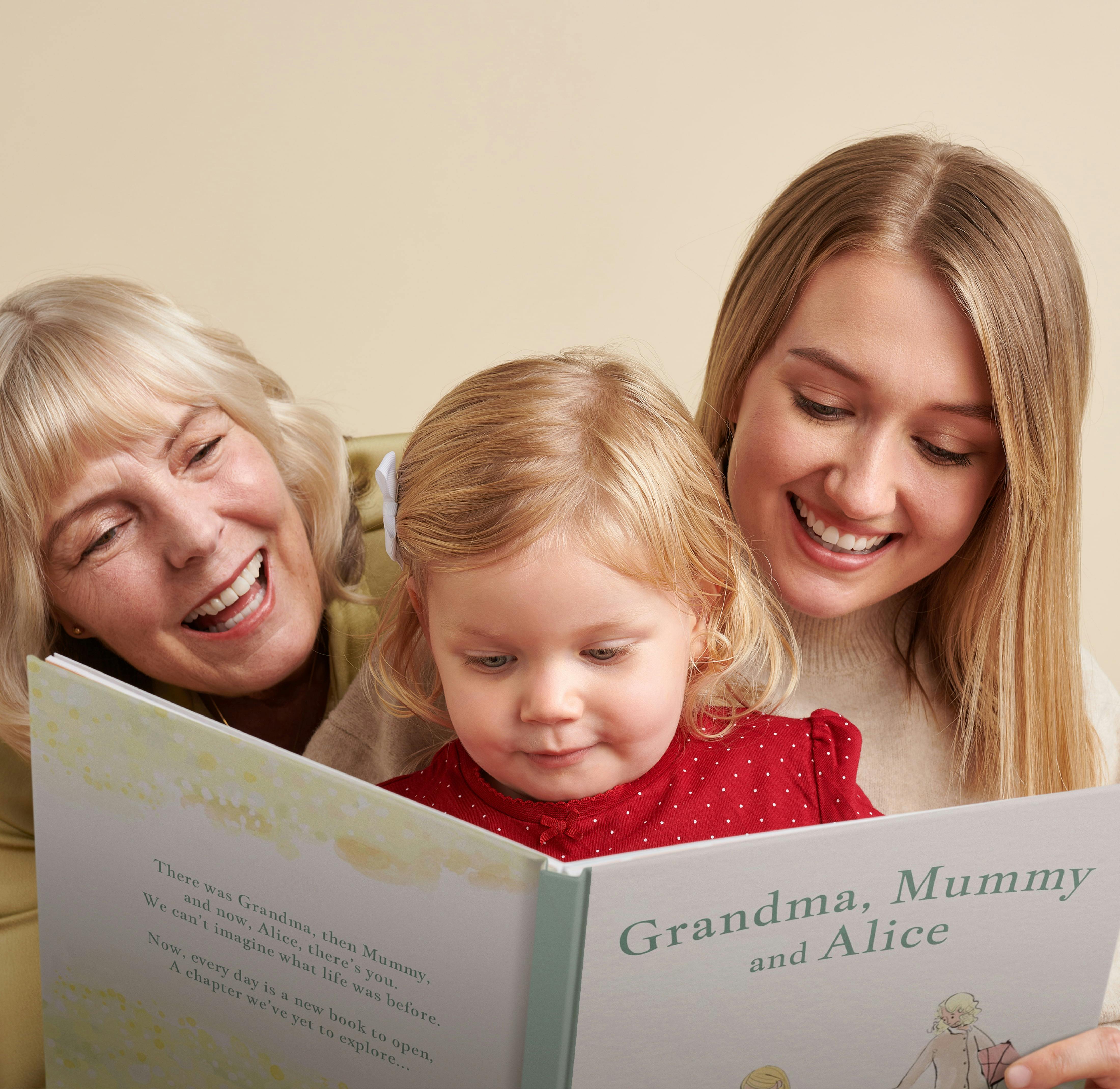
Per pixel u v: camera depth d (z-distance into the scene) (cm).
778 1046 62
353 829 59
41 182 176
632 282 183
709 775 85
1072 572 90
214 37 171
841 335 79
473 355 188
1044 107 166
